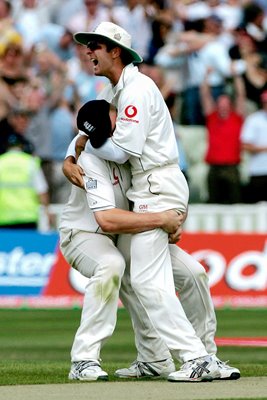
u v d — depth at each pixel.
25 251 55.44
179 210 23.36
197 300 24.14
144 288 23.06
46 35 65.19
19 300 55.16
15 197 56.31
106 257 23.33
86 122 22.88
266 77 65.38
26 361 31.61
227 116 60.47
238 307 54.94
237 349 36.03
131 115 22.58
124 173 23.58
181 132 63.06
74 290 54.88
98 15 66.00
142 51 65.31
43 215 57.16
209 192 61.19
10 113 60.62
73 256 24.08
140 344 24.52
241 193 61.34
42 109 61.47
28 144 58.69
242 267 55.41
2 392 20.66
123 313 53.25
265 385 22.11
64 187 61.41
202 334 24.25
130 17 65.81
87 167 23.23
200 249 55.25
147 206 23.23
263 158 61.25
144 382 22.81
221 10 66.25
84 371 23.09
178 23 65.75
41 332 42.78
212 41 65.12
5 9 65.69
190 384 22.27
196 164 63.19
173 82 64.06
